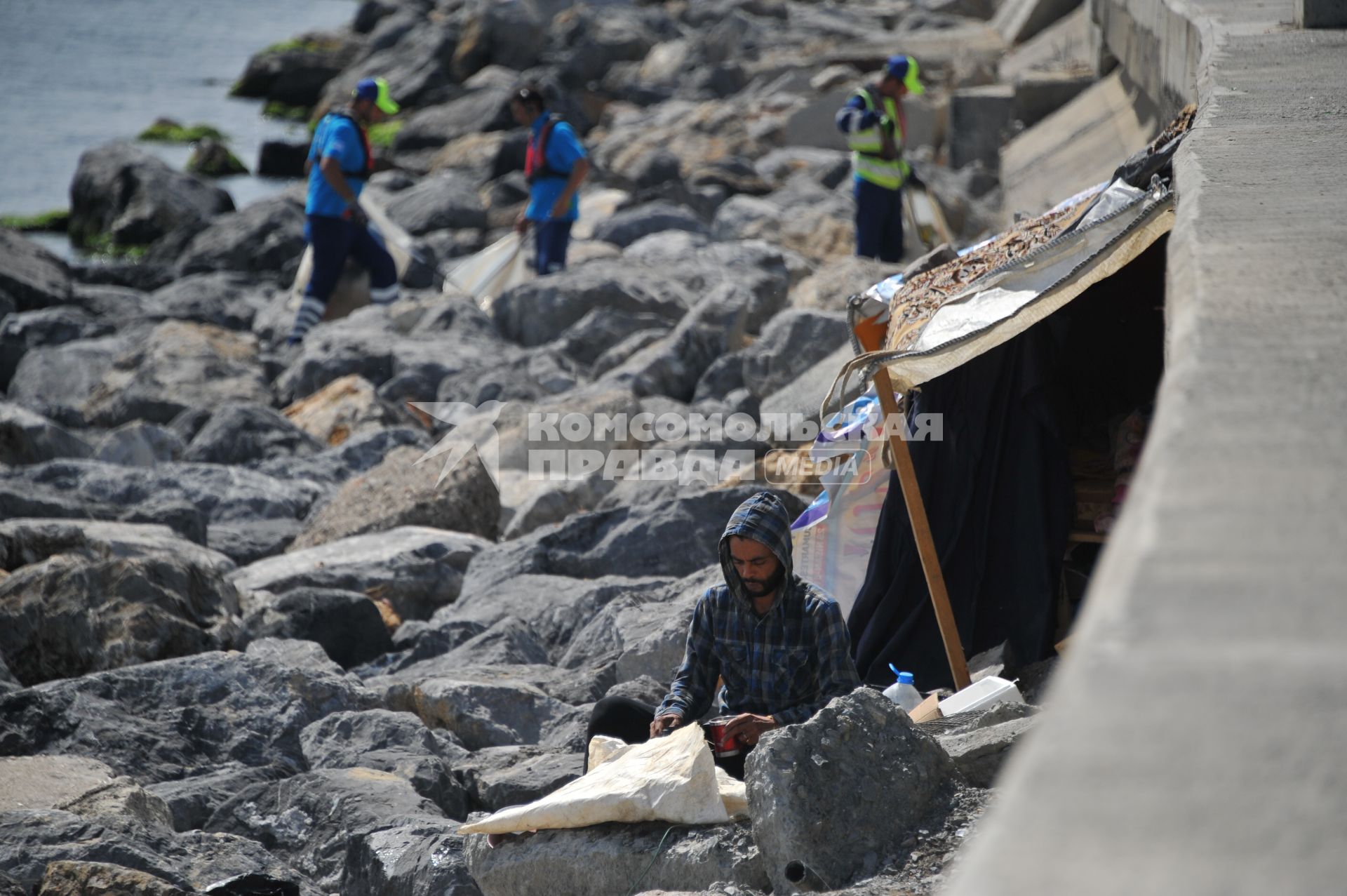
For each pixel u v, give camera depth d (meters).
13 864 15.29
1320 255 10.76
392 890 15.52
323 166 51.09
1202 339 8.49
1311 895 3.90
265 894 15.27
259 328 59.81
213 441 43.03
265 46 178.12
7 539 29.84
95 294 66.62
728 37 125.19
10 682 23.53
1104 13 57.44
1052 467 21.45
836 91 88.12
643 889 13.01
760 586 16.47
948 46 95.56
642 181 80.88
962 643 21.30
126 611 26.42
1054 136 57.56
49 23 185.75
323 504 37.41
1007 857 4.16
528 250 56.94
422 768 19.47
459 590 31.41
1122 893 3.96
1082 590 21.56
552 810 13.92
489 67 134.75
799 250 60.41
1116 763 4.48
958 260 22.03
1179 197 14.56
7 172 107.69
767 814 12.15
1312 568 5.40
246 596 29.31
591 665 24.55
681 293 51.28
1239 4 32.91
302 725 22.05
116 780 18.22
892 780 12.38
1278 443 6.63
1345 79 20.91
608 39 133.62
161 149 118.62
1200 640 5.02
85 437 45.78
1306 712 4.59
